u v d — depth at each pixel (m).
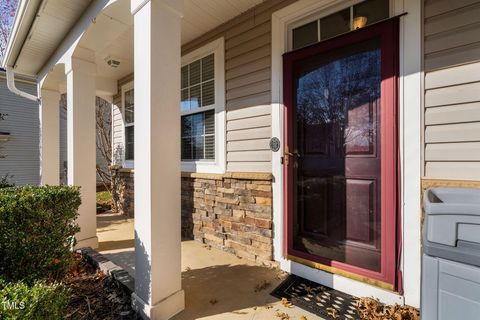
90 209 3.24
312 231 2.42
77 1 2.56
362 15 2.14
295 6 2.45
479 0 1.63
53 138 4.89
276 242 2.65
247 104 2.89
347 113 2.21
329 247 2.31
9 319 1.05
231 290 2.22
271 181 2.66
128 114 5.34
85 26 2.71
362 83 2.12
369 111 2.09
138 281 1.87
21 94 4.58
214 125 3.35
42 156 4.75
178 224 1.95
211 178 3.26
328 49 2.27
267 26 2.68
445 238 1.04
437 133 1.78
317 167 2.39
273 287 2.27
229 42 3.05
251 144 2.86
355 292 2.12
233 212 3.04
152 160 1.77
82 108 3.19
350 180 2.20
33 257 1.99
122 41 3.54
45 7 2.67
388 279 1.96
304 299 2.07
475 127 1.66
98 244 3.33
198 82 3.58
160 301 1.81
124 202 5.38
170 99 1.90
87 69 3.23
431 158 1.80
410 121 1.87
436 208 1.08
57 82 4.56
